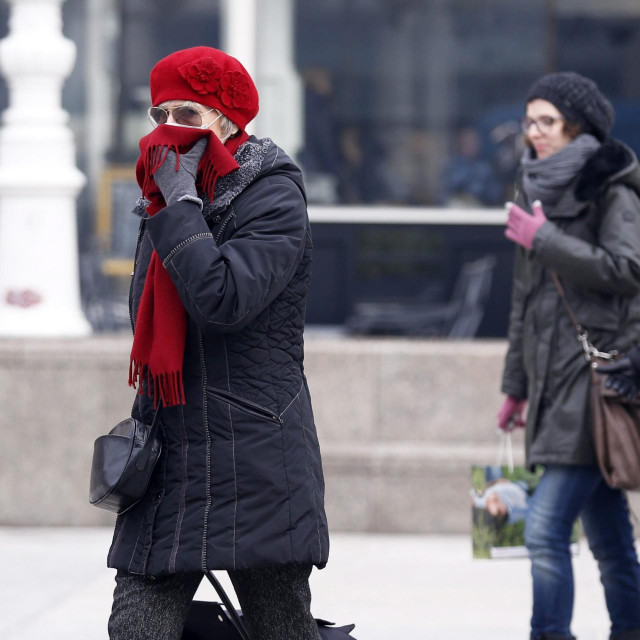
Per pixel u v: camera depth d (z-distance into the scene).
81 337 27.62
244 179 10.77
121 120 35.97
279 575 10.91
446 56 34.88
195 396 10.62
